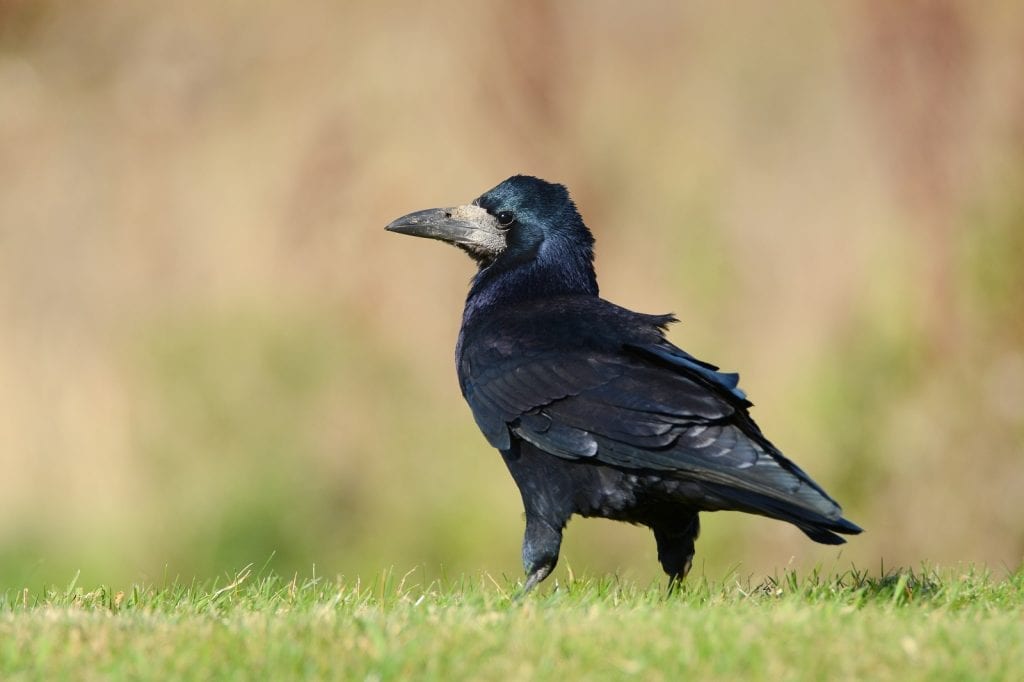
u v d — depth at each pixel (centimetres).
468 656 759
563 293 1146
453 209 1173
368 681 729
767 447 962
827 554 2231
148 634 798
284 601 977
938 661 748
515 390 1018
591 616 841
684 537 1027
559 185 1174
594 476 993
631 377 990
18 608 946
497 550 2338
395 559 2341
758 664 741
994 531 2338
